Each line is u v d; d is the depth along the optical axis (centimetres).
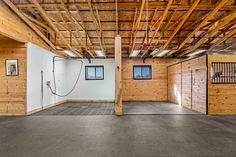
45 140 376
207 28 727
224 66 662
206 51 894
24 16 565
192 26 714
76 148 332
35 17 643
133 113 679
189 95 799
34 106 706
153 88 1095
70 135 409
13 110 650
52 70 893
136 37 830
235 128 468
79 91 1084
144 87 1098
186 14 566
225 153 309
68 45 771
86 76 1088
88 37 820
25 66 652
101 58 1083
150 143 357
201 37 802
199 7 529
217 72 661
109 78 1085
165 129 457
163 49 850
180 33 793
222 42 832
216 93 660
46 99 819
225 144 352
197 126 488
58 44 855
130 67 1098
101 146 341
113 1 550
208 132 432
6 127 479
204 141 369
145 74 1099
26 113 649
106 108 812
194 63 752
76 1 545
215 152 313
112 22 695
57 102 952
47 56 838
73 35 766
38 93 742
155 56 1059
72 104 962
